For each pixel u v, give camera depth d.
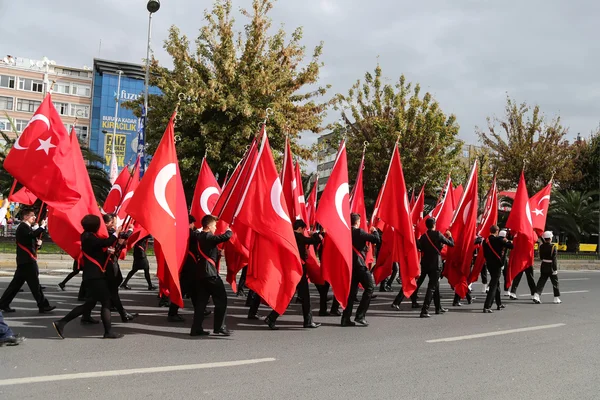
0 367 5.45
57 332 7.01
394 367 5.95
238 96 20.39
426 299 9.61
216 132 20.61
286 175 10.22
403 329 8.35
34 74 67.06
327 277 8.59
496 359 6.46
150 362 5.84
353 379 5.43
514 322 9.24
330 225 8.22
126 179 13.53
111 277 7.90
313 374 5.57
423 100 26.80
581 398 5.00
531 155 30.11
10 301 8.52
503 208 30.73
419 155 26.05
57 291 10.89
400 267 9.80
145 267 11.80
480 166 29.55
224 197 9.68
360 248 8.51
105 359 5.89
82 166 8.20
